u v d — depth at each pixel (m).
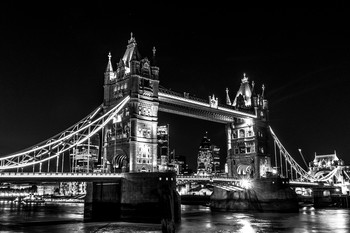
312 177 174.12
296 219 100.56
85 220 92.12
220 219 100.12
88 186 96.94
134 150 95.25
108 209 91.19
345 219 100.50
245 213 122.38
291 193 126.81
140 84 100.81
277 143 152.12
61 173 79.25
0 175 71.25
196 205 179.38
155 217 82.69
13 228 76.94
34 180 76.12
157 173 85.50
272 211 124.81
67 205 193.62
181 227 81.88
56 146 85.94
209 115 129.38
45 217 107.06
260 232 74.81
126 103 99.88
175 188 88.88
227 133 146.88
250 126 140.50
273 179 127.38
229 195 135.12
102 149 106.50
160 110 113.94
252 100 143.88
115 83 105.50
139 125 97.88
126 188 87.38
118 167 100.69
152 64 106.00
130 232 68.75
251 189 130.38
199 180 118.56
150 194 84.62
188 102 114.88
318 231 76.69
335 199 154.62
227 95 151.50
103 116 93.88
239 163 141.50
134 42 106.38
